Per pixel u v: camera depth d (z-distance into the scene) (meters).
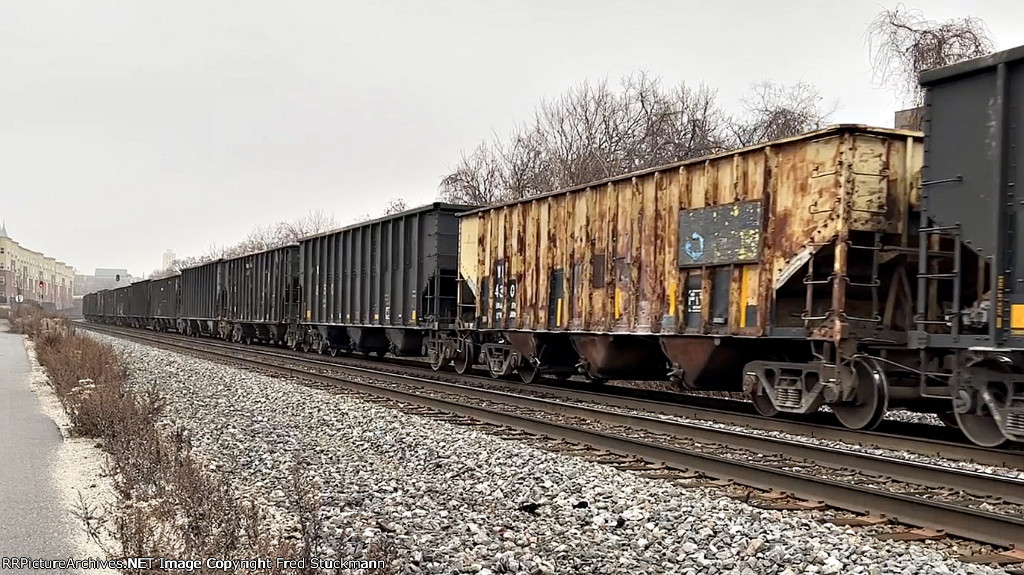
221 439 11.77
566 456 10.26
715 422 13.48
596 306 16.45
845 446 10.99
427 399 14.98
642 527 7.12
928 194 10.20
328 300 30.34
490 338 21.08
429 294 22.91
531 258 18.64
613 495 8.12
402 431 12.01
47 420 13.75
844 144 11.61
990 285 9.43
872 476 8.97
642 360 16.78
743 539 6.63
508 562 6.10
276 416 13.98
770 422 12.66
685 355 14.43
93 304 96.31
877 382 11.33
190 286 51.56
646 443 9.95
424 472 9.51
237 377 20.95
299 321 33.50
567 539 6.84
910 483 8.62
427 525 7.19
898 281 12.12
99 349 23.95
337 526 7.23
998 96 9.33
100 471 9.54
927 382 11.53
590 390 18.56
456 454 10.27
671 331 14.40
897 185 11.91
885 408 11.37
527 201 18.80
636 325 15.31
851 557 6.18
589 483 8.65
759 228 12.71
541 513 7.69
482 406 15.20
